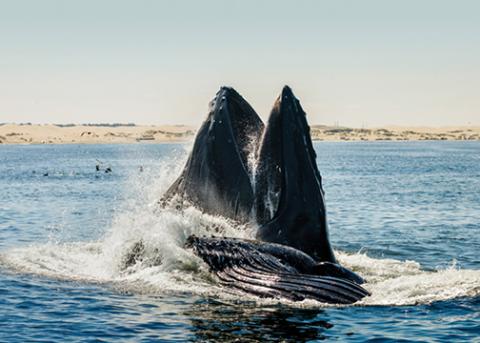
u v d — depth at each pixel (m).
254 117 20.62
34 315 17.12
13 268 21.73
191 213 20.22
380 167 109.88
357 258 24.55
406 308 17.56
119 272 20.94
